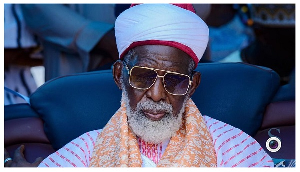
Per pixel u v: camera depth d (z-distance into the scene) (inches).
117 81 121.4
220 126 124.1
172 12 113.0
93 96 134.2
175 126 115.2
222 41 198.7
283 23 172.6
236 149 120.6
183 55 113.4
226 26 199.0
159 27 112.0
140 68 112.7
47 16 172.6
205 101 133.3
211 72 136.2
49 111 133.3
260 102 133.6
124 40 115.4
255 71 135.9
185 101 116.3
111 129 121.2
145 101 113.3
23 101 185.0
